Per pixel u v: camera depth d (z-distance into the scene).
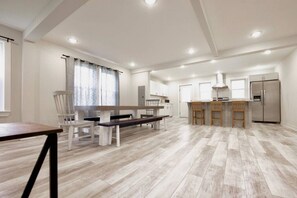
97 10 2.45
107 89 5.16
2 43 2.95
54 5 2.17
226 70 6.73
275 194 1.20
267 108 5.58
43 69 3.51
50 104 3.61
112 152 2.26
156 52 4.39
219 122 5.17
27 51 3.20
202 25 2.65
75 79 4.12
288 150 2.30
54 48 3.74
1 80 2.93
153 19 2.72
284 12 2.51
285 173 1.55
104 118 2.75
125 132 3.85
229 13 2.54
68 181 1.41
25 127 0.77
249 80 6.05
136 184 1.36
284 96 4.92
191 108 5.63
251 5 2.34
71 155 2.12
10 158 1.97
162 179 1.45
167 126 4.93
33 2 2.28
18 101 3.13
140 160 1.93
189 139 3.07
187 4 2.31
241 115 4.83
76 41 3.65
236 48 3.99
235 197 1.16
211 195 1.19
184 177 1.49
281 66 5.19
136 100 6.27
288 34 3.28
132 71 6.39
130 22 2.82
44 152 0.80
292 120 4.25
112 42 3.71
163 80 9.37
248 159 1.94
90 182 1.39
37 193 1.21
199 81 8.34
